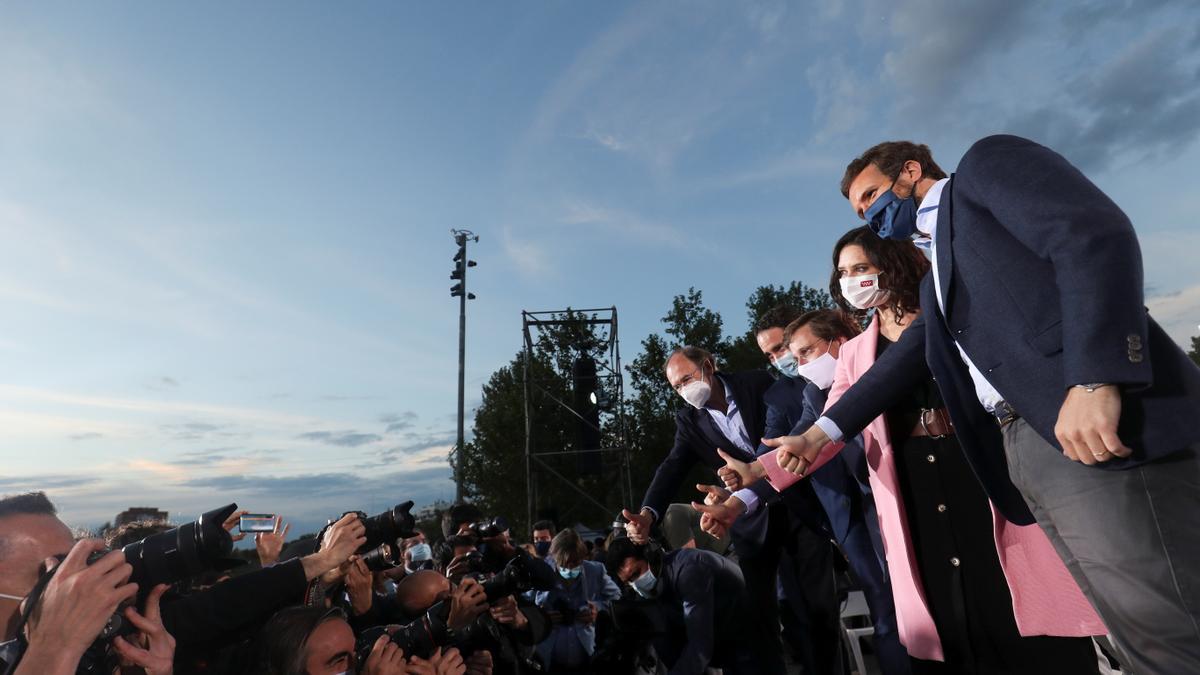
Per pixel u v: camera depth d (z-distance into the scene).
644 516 3.44
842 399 2.08
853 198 1.94
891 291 2.27
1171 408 1.18
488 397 31.38
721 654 3.60
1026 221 1.32
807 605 3.20
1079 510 1.28
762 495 3.04
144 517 2.64
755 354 29.48
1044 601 1.82
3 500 1.52
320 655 1.79
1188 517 1.15
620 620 3.87
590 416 17.80
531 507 17.19
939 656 2.02
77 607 1.22
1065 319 1.20
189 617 1.81
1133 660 1.24
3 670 1.24
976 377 1.61
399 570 4.00
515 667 3.31
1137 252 1.20
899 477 2.18
